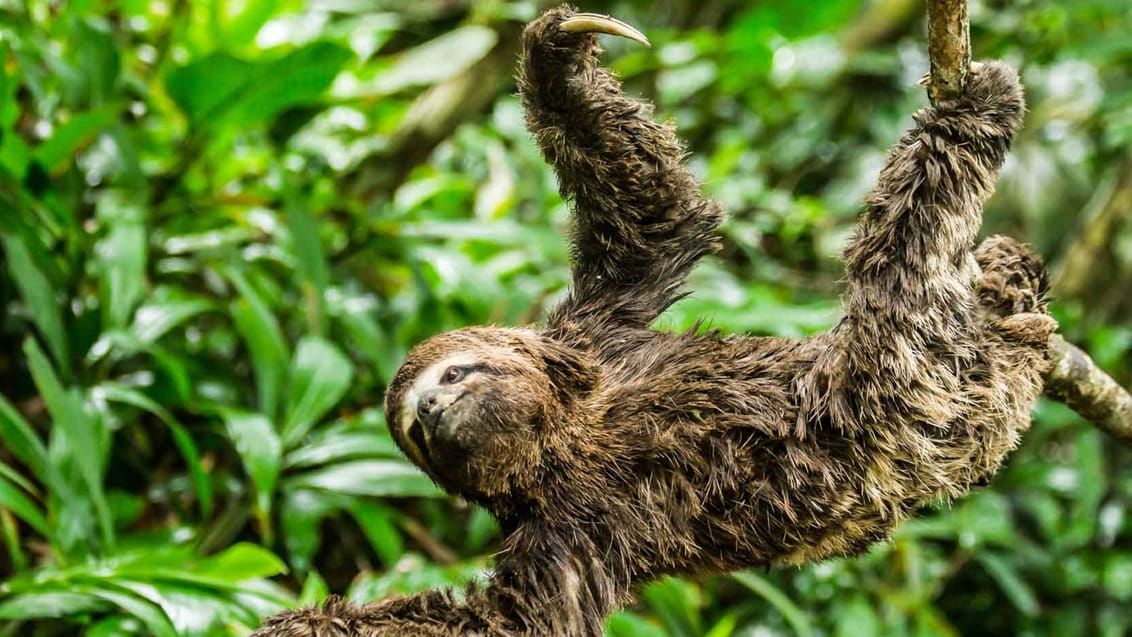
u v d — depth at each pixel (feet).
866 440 20.04
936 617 39.75
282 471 33.40
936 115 19.92
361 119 44.37
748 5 57.88
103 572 27.07
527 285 38.86
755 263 44.65
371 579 31.73
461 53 41.96
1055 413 43.73
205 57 34.22
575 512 20.83
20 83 36.55
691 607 33.19
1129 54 51.11
